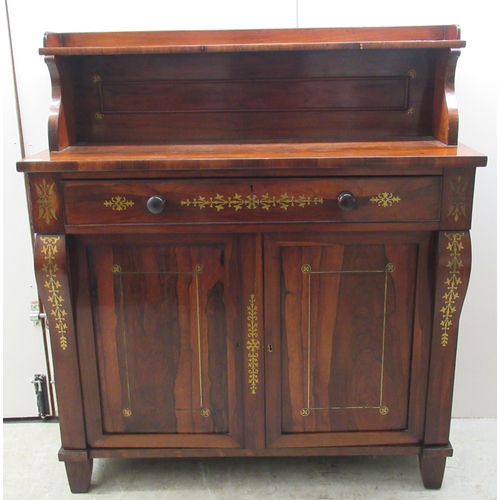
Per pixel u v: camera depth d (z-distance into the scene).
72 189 1.22
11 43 1.54
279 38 1.38
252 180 1.21
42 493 1.45
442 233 1.25
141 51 1.26
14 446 1.65
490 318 1.70
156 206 1.20
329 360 1.35
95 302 1.31
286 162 1.17
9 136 1.59
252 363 1.34
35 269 1.26
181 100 1.41
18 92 1.57
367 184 1.21
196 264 1.29
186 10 1.55
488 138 1.58
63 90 1.33
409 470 1.53
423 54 1.37
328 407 1.38
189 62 1.39
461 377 1.75
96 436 1.40
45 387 1.76
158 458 1.59
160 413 1.39
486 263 1.66
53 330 1.32
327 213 1.23
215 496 1.44
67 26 1.55
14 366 1.75
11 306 1.70
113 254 1.29
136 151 1.31
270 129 1.43
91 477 1.50
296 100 1.41
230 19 1.56
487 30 1.52
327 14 1.55
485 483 1.47
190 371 1.36
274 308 1.31
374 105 1.41
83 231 1.25
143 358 1.35
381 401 1.38
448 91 1.31
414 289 1.30
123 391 1.38
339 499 1.42
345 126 1.42
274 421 1.39
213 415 1.39
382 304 1.32
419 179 1.21
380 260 1.29
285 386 1.37
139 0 1.54
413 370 1.35
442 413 1.37
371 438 1.40
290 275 1.29
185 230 1.24
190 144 1.39
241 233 1.26
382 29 1.37
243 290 1.30
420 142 1.35
